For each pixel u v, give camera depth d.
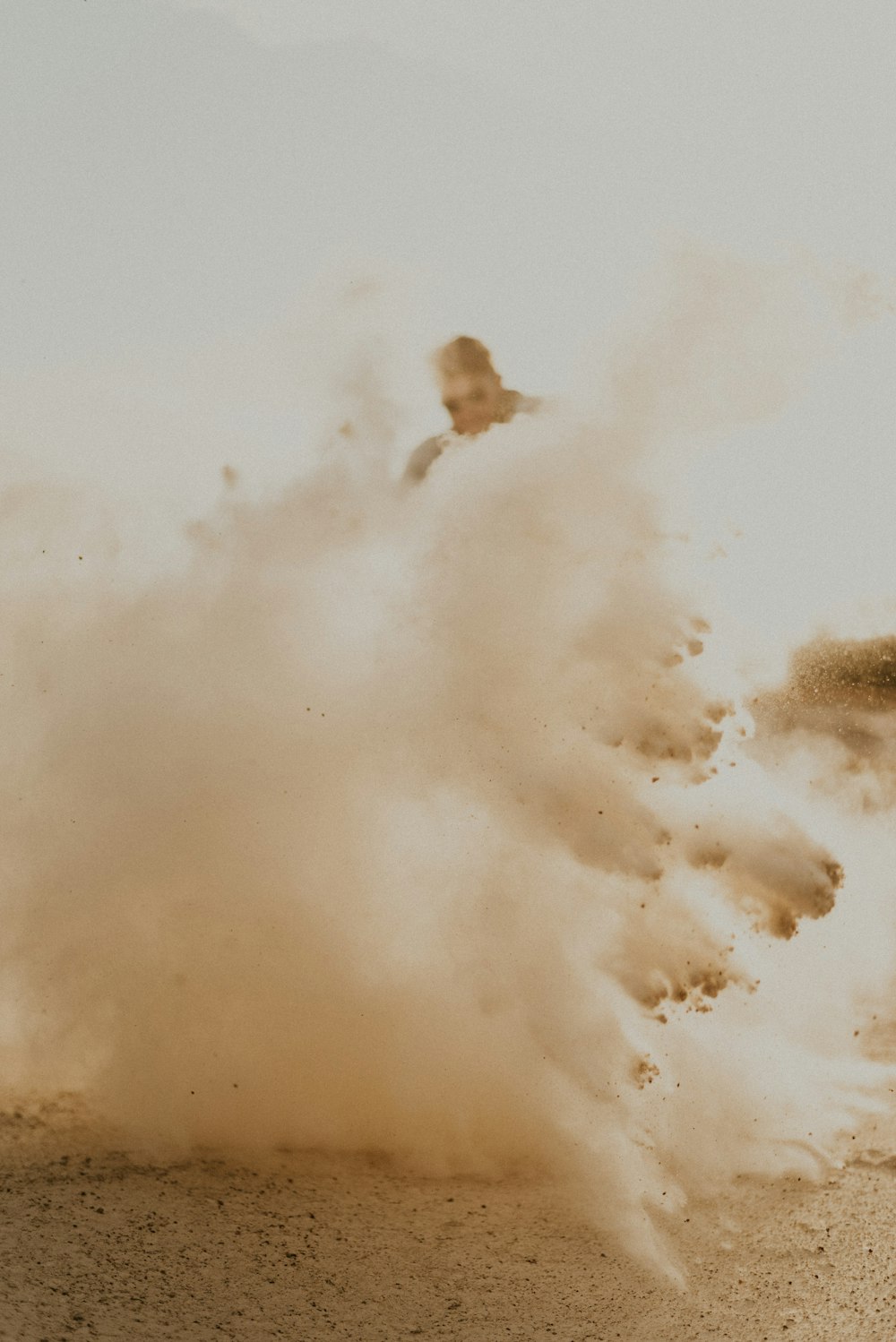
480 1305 2.77
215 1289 2.77
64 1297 2.63
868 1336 2.63
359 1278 2.88
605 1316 2.73
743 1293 2.84
